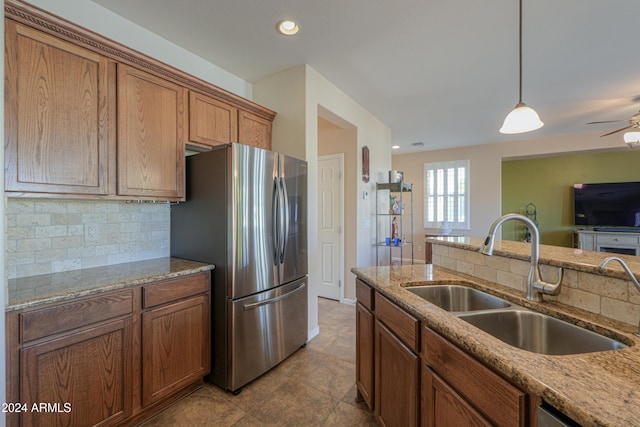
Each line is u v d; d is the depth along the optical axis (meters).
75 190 1.59
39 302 1.29
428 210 6.42
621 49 2.40
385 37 2.26
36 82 1.45
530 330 1.23
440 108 3.83
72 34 1.56
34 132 1.44
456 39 2.28
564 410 0.61
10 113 1.37
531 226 1.28
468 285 1.67
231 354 1.97
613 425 0.54
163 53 2.28
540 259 1.31
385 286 1.58
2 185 1.17
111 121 1.74
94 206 1.98
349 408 1.84
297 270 2.53
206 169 2.11
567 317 1.10
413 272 1.94
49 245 1.78
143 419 1.72
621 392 0.64
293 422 1.71
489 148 5.79
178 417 1.75
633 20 2.02
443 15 1.99
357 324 1.95
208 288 2.04
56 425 1.34
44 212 1.76
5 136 1.35
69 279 1.64
